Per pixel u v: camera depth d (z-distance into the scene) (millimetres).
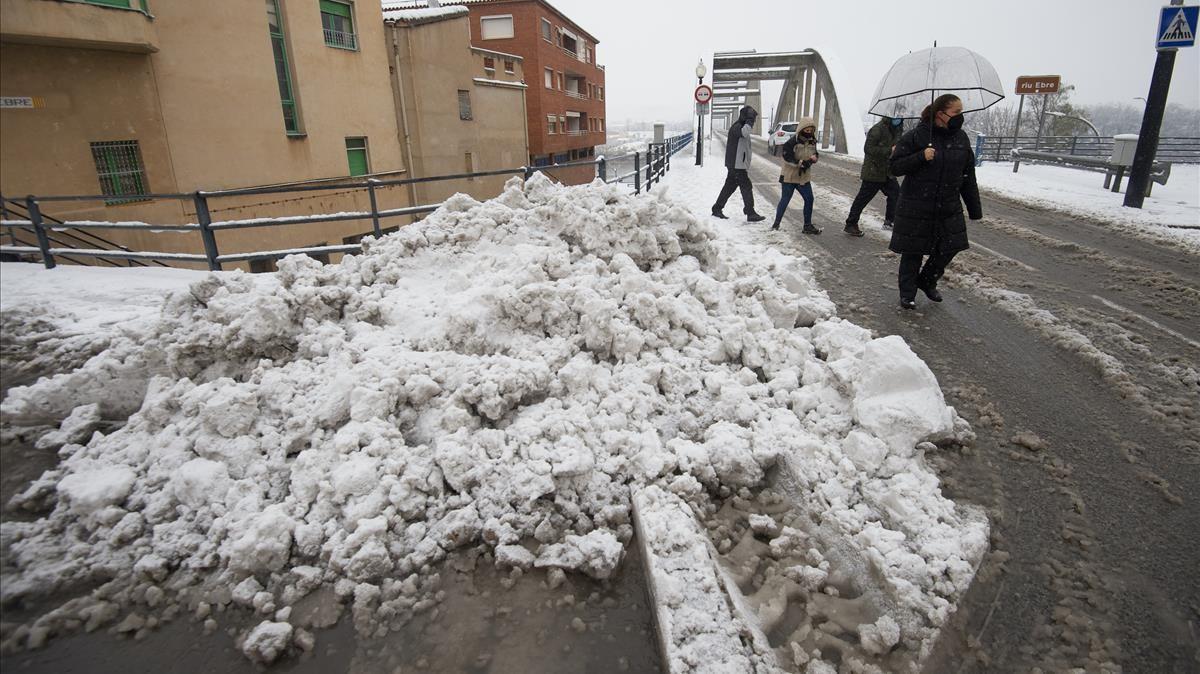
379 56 16953
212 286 3824
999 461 3332
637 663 2234
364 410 3064
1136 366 4500
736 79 57531
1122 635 2273
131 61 6254
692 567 2490
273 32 13258
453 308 3879
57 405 3316
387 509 2725
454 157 21359
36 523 2713
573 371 3490
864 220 10297
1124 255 7836
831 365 3602
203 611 2436
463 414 3127
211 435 3002
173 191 6652
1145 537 2758
